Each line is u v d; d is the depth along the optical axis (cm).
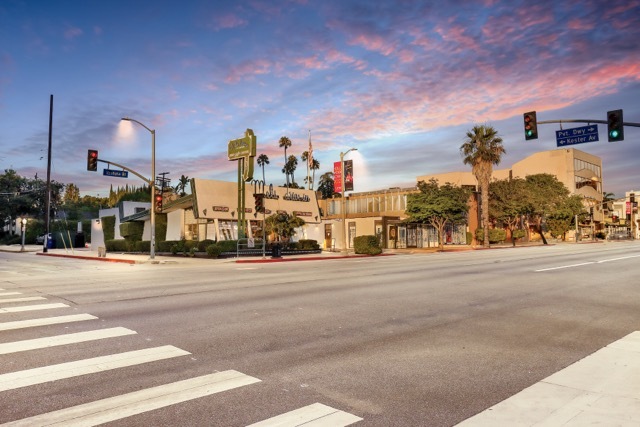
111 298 1212
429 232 5459
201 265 2752
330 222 5222
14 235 7612
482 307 1048
